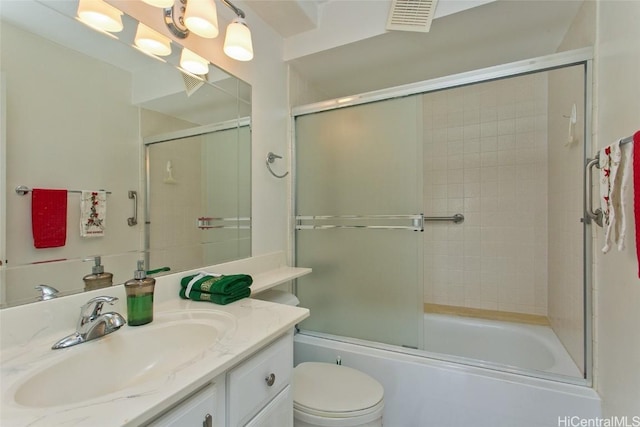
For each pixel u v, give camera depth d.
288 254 2.00
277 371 0.92
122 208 1.08
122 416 0.50
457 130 2.48
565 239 1.74
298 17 1.77
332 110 1.93
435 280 2.58
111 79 1.04
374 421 1.14
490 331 2.13
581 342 1.44
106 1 1.02
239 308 1.04
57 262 0.90
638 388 0.95
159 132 1.21
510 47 1.84
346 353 1.70
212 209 1.45
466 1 1.50
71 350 0.75
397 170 1.74
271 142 1.86
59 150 0.91
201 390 0.67
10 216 0.81
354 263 1.85
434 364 1.53
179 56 1.28
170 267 1.24
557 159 1.92
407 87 1.70
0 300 0.78
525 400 1.33
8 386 0.60
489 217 2.38
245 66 1.65
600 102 1.26
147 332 0.88
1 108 0.80
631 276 0.99
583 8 1.44
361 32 1.75
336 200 1.91
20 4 0.83
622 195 0.94
